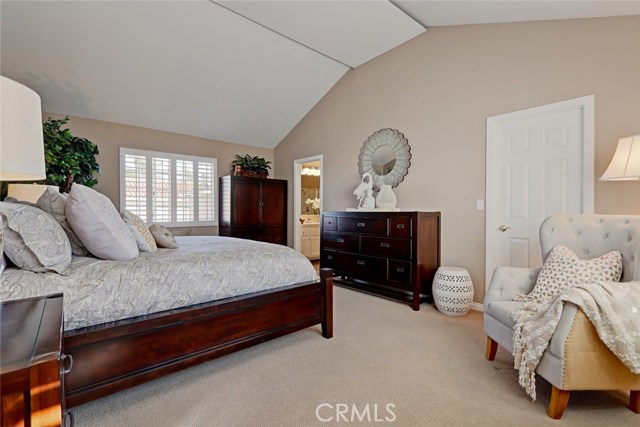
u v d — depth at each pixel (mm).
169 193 5102
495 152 3254
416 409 1606
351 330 2691
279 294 2240
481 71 3320
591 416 1547
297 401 1674
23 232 1424
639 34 2414
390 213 3494
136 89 4141
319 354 2230
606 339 1409
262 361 2125
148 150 4898
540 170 2963
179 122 4953
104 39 3387
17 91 896
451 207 3559
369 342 2438
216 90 4504
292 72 4539
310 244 6637
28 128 937
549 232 2164
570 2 2443
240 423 1496
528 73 2994
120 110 4406
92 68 3682
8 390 645
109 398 1692
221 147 5707
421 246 3342
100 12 3107
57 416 692
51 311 1053
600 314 1421
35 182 3477
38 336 819
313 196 7543
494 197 3262
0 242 1252
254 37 3793
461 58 3471
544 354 1556
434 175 3705
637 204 2404
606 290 1484
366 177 4137
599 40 2596
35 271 1467
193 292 1864
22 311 1050
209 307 1882
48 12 2998
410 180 3945
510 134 3166
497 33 3205
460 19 3305
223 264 2041
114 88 4031
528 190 3043
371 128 4434
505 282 2102
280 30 3703
